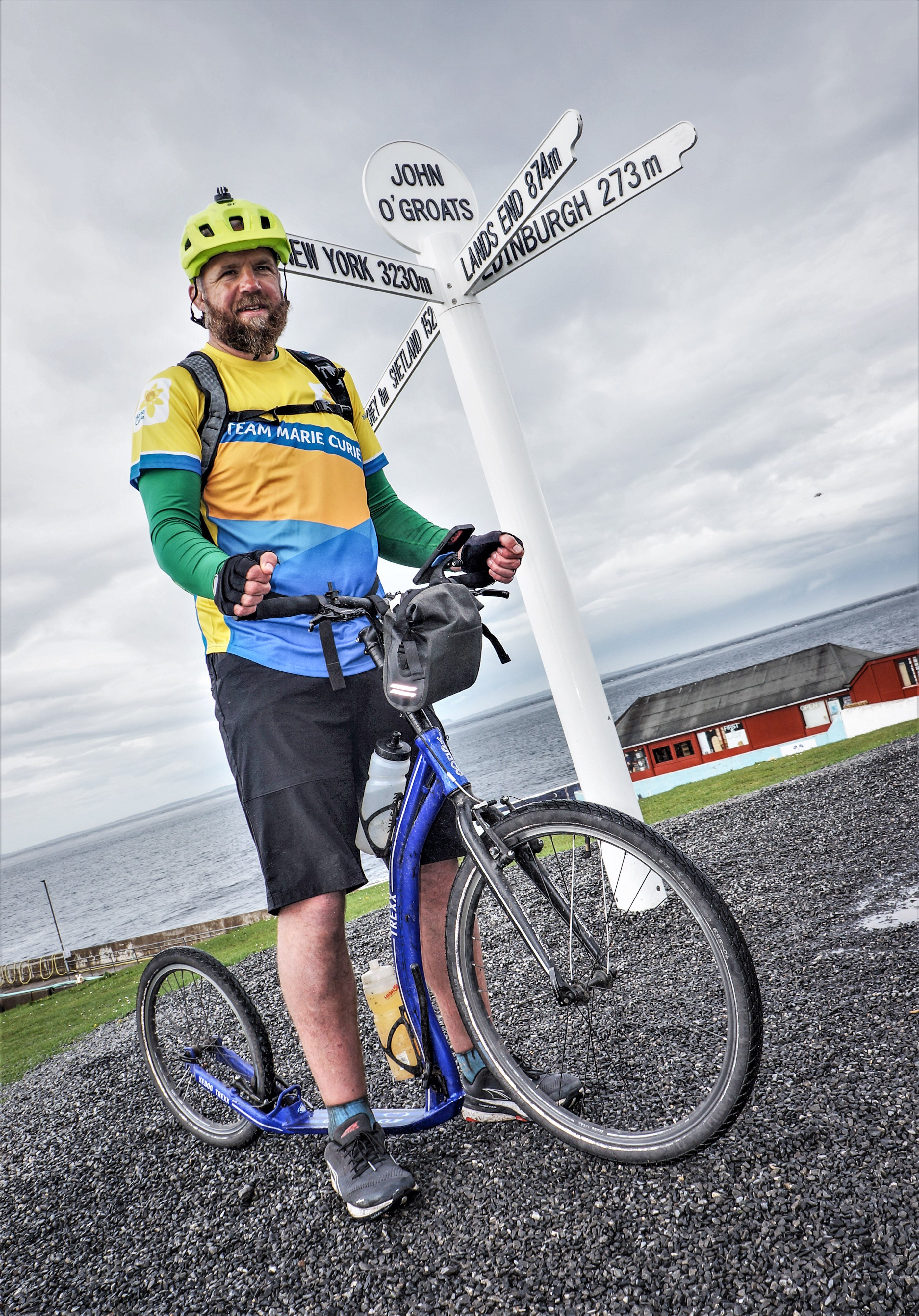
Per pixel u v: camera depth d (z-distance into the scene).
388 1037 1.84
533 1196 1.47
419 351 3.81
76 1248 1.83
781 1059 1.75
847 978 2.11
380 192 3.54
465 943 1.62
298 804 1.59
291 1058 2.70
